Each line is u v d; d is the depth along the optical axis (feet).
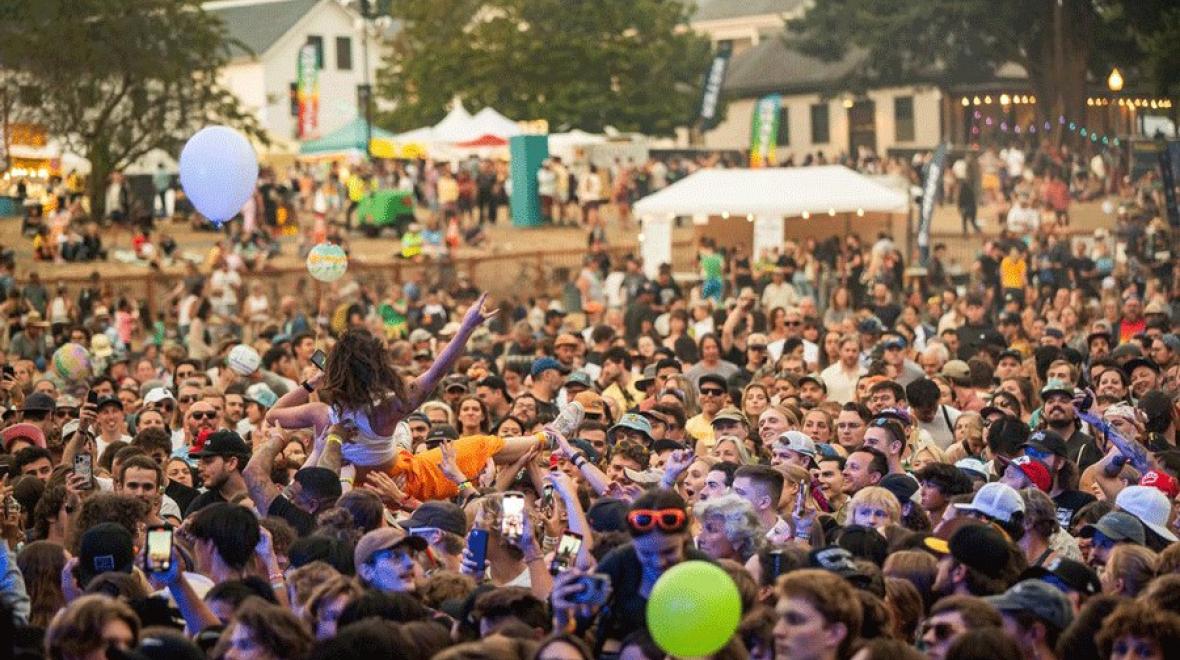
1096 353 76.84
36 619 32.48
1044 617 27.12
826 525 38.24
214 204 50.88
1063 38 244.83
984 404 61.72
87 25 188.85
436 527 33.78
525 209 205.87
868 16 254.27
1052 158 228.63
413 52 286.87
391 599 26.89
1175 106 225.35
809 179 148.97
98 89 191.42
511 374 73.72
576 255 168.76
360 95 217.56
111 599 26.08
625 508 33.37
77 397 67.26
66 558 32.96
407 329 124.98
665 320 100.68
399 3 287.89
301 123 255.70
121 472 39.83
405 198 189.57
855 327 87.30
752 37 346.33
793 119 309.22
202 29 198.29
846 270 140.46
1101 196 224.53
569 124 274.16
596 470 38.27
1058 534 36.73
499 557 32.71
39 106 189.88
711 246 152.56
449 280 152.56
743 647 25.86
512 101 276.21
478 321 39.42
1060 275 141.59
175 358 87.71
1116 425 48.37
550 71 273.75
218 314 132.87
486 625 27.48
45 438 53.93
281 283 141.90
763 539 31.60
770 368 71.51
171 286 140.97
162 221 199.62
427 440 45.42
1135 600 26.66
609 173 230.89
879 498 36.01
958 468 40.16
